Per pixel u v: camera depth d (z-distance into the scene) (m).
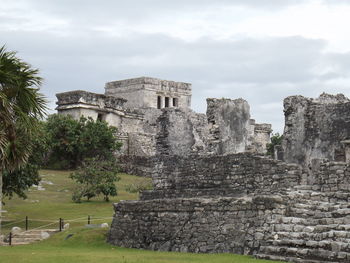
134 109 69.69
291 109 27.78
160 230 23.55
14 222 32.12
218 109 28.98
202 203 22.20
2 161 19.94
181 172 26.92
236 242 20.59
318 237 17.70
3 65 19.47
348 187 20.94
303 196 20.67
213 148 28.44
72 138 54.12
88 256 19.28
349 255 16.14
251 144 30.17
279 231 19.16
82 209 36.16
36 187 44.03
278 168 23.14
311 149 27.33
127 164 55.31
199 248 21.81
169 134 30.12
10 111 19.61
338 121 26.73
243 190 24.20
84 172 40.69
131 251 22.58
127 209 25.17
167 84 78.81
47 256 19.17
